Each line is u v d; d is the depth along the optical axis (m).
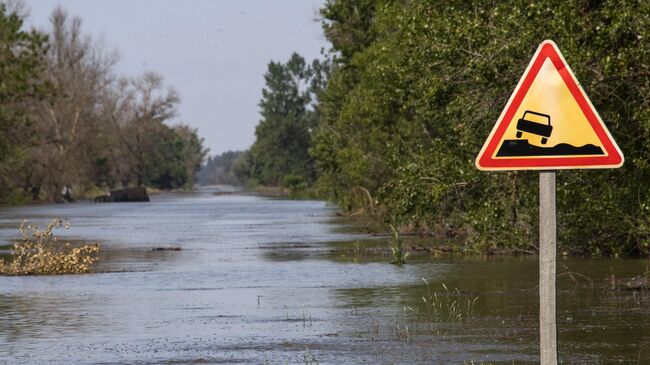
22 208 180.12
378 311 37.06
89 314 37.47
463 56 32.78
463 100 33.00
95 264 60.91
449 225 80.81
